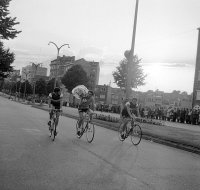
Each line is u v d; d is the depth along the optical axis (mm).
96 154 9734
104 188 6047
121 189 6086
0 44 36375
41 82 115625
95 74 120750
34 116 25797
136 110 13781
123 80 53031
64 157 8727
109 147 11641
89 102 13258
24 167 7176
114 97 125000
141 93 114812
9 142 10547
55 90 12555
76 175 6855
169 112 41625
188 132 21953
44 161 7980
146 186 6484
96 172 7293
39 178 6375
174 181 7145
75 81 90125
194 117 37938
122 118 14039
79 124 13398
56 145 10805
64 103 77375
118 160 9070
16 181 6051
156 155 10852
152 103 108875
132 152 10953
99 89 123750
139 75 53250
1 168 6949
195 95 56531
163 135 17438
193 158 11148
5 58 35750
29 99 92438
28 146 10039
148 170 8070
